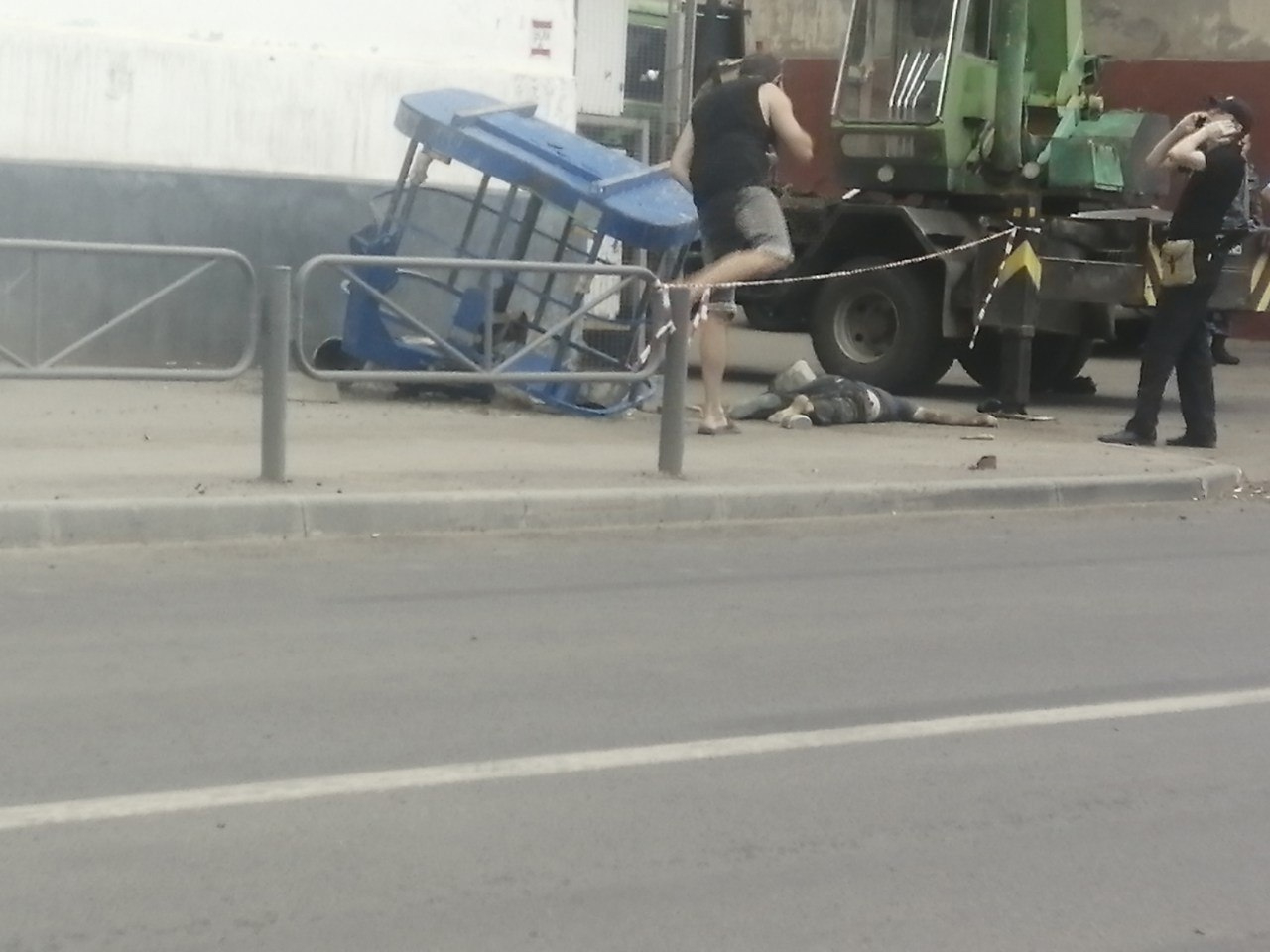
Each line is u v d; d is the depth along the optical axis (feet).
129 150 46.91
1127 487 37.99
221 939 14.73
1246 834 18.13
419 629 24.89
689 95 60.59
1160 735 21.38
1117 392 61.11
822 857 17.08
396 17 49.93
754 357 67.97
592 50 72.84
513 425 41.04
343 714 20.86
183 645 23.59
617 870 16.55
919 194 57.26
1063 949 15.21
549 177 41.83
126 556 28.58
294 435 37.76
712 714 21.45
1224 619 27.58
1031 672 23.98
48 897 15.46
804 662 23.99
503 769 19.20
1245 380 68.49
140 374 31.30
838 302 55.88
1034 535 34.14
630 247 45.03
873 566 30.42
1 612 24.94
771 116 40.68
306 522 30.37
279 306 31.40
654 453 37.65
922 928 15.52
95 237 46.44
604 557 30.14
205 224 47.52
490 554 29.96
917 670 23.84
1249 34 87.35
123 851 16.56
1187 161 42.91
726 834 17.57
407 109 43.70
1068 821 18.33
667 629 25.48
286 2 48.62
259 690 21.67
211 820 17.40
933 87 55.62
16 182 45.60
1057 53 57.98
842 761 19.93
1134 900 16.33
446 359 41.81
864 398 45.24
